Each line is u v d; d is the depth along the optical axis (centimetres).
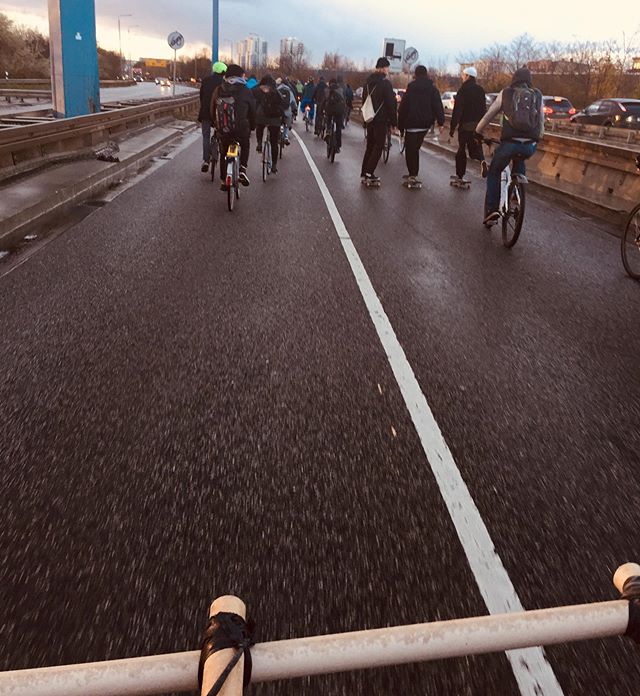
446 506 259
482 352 427
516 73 712
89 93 1564
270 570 220
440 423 327
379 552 230
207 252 648
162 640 190
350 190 1107
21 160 980
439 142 2195
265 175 1152
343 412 334
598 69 4938
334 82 1507
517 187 711
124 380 359
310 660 100
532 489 275
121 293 509
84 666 96
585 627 108
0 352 389
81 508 249
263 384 361
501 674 181
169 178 1144
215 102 872
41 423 310
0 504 249
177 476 272
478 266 648
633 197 972
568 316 511
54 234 697
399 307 509
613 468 295
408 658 103
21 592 206
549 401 360
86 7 1513
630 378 399
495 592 214
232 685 91
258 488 265
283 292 531
